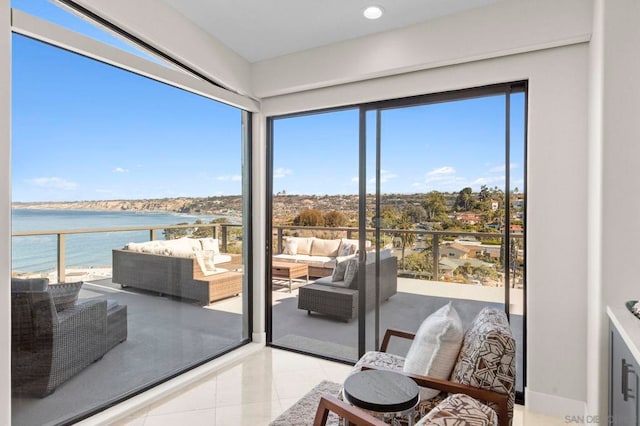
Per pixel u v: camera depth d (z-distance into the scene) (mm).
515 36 2502
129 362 2615
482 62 2715
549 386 2500
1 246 1813
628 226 1935
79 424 2256
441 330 1947
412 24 2854
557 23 2381
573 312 2434
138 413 2498
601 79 2000
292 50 3338
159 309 2852
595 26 2188
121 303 2566
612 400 1849
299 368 3230
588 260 2350
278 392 2803
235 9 2689
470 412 1242
